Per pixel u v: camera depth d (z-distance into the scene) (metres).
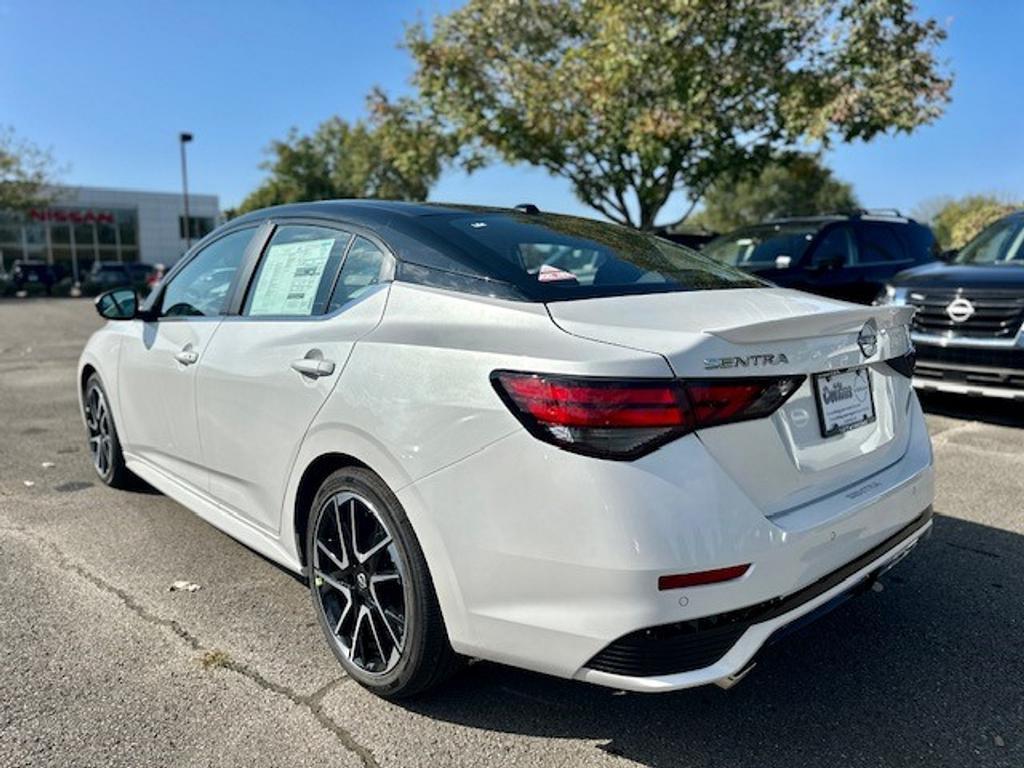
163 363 3.71
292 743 2.39
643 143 11.23
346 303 2.81
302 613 3.23
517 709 2.56
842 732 2.44
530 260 2.69
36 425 6.68
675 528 1.98
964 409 6.82
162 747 2.36
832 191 45.47
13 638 2.99
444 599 2.31
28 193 33.88
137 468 4.32
